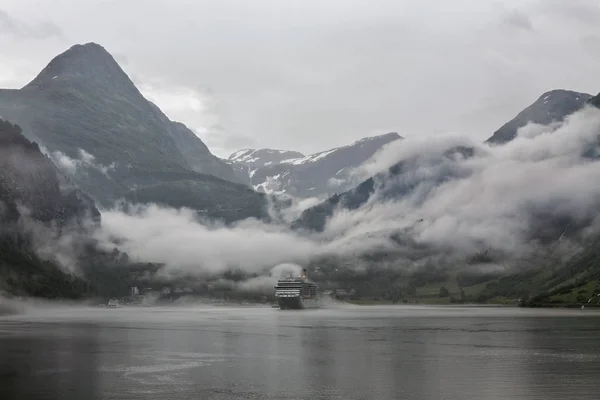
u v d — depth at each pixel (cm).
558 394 11088
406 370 13950
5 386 12012
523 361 15212
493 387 11769
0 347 18750
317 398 10988
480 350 17725
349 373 13612
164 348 18825
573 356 16088
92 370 14050
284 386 12094
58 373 13562
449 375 13175
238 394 11350
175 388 11888
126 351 17912
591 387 11700
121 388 11888
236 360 15925
